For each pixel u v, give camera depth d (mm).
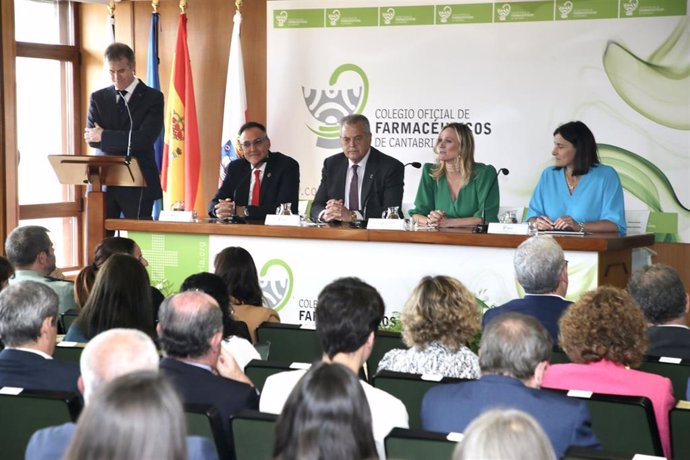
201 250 5574
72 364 2658
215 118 8461
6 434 2320
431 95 7547
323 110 7898
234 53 8039
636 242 4879
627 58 6984
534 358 2258
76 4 8805
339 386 1459
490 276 4852
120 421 1198
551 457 1204
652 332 3148
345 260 5188
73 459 1210
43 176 8742
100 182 5898
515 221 5188
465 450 1215
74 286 4148
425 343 2820
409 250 5023
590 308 2621
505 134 7348
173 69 8156
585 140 5270
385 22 7652
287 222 5426
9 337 2689
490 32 7340
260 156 6207
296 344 3506
